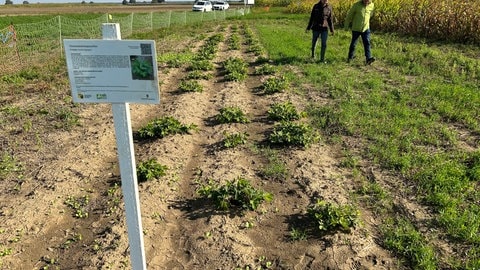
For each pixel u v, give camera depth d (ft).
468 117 25.48
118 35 9.39
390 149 21.67
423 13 58.54
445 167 19.24
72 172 20.47
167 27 98.27
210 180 19.26
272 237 15.46
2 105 31.76
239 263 14.10
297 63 43.98
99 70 9.52
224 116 27.37
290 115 27.17
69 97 33.86
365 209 16.85
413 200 17.25
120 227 15.98
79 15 126.52
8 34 56.90
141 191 18.31
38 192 18.48
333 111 27.86
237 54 54.13
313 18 43.60
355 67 41.42
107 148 23.70
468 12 52.19
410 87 32.35
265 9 172.14
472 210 16.08
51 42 65.36
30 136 25.46
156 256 14.61
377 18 67.82
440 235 14.96
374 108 27.89
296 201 17.63
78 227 16.35
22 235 15.74
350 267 13.69
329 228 15.44
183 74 42.80
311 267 13.88
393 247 14.46
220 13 143.95
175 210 17.34
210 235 15.51
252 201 16.79
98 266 13.96
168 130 25.05
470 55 44.83
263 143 23.72
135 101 9.80
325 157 21.59
